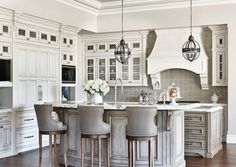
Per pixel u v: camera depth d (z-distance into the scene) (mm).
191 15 8414
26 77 7496
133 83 9602
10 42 7035
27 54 7539
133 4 8922
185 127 6816
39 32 7902
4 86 6922
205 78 8711
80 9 8961
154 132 4977
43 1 7625
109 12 9469
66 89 9547
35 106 5785
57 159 6590
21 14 7117
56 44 8500
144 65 9445
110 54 9828
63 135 6074
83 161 5516
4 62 6949
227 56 8422
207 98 9023
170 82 9430
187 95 9250
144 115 4879
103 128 5238
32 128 7656
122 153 5570
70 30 8984
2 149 6789
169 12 8820
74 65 9344
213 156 6742
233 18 8203
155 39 9430
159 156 5410
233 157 6648
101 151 5695
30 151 7426
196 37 8781
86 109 5184
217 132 7184
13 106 7102
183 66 8766
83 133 5293
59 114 6090
